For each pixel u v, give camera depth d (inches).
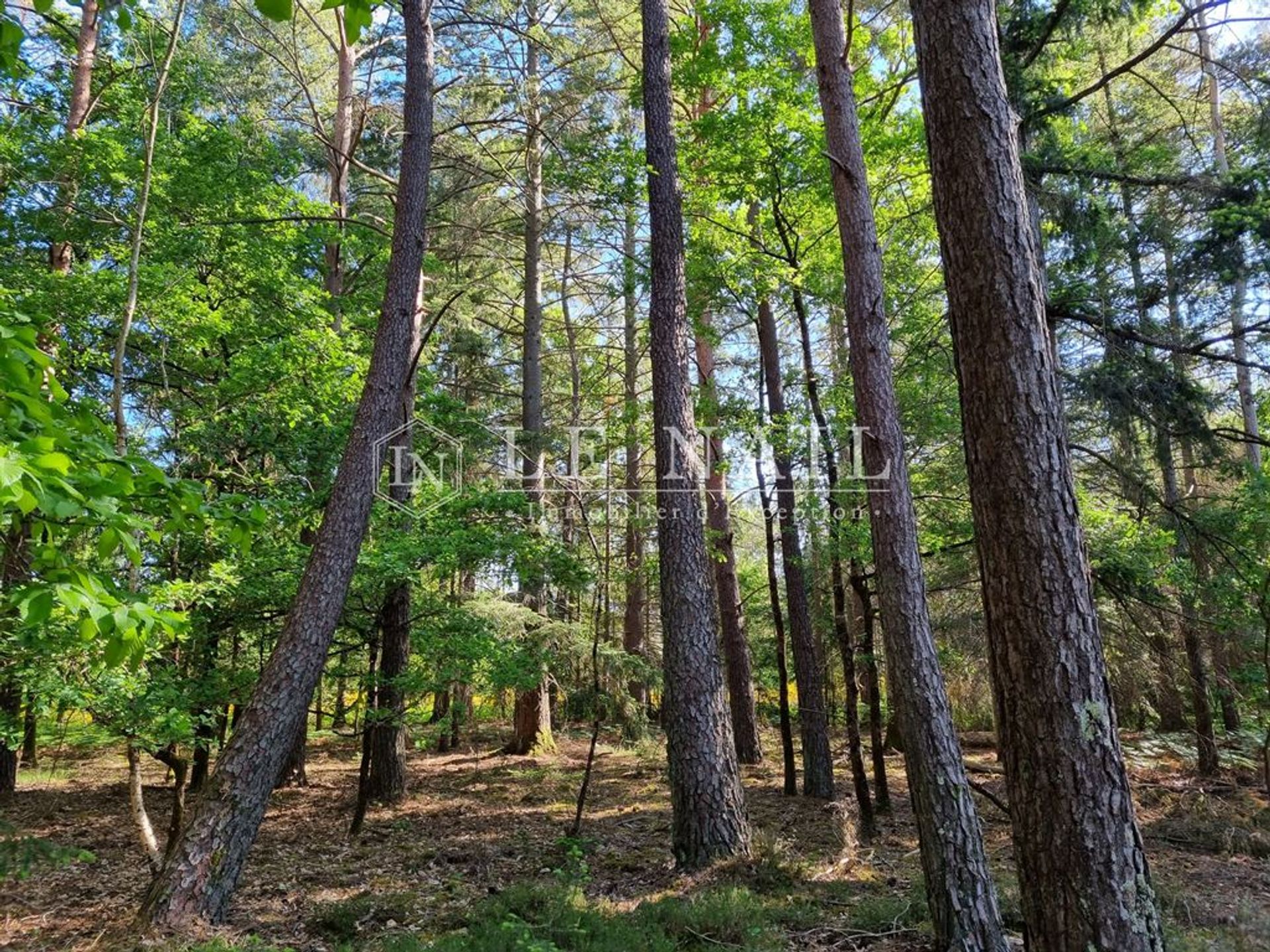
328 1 68.9
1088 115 480.4
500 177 526.3
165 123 373.7
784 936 209.5
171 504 103.3
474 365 673.0
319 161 537.6
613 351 852.6
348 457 266.7
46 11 85.6
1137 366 354.6
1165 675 443.2
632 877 275.6
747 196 365.7
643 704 482.6
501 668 384.2
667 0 482.0
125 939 199.9
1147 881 113.0
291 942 210.7
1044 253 373.4
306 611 247.6
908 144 342.3
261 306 391.5
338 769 574.6
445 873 287.4
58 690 203.3
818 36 268.7
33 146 351.3
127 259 337.1
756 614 698.2
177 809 230.7
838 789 462.0
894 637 229.9
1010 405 123.3
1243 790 414.9
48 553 86.6
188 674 292.2
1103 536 359.9
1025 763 118.1
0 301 91.6
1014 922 224.5
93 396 318.0
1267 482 353.1
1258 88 397.4
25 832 333.7
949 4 133.5
